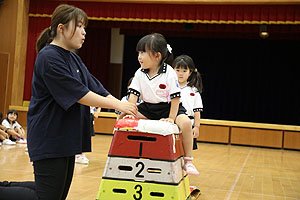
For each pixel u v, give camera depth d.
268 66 11.87
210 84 12.16
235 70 12.04
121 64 12.01
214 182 3.39
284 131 7.84
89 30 11.66
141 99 2.22
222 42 12.04
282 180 3.72
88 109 1.78
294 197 2.90
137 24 10.14
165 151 1.76
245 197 2.80
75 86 1.62
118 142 1.79
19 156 4.26
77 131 1.66
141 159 1.77
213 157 5.47
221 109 12.17
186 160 2.25
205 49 12.11
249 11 7.77
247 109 12.03
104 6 8.44
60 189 1.67
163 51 2.06
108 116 8.51
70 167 1.80
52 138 1.61
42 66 1.62
